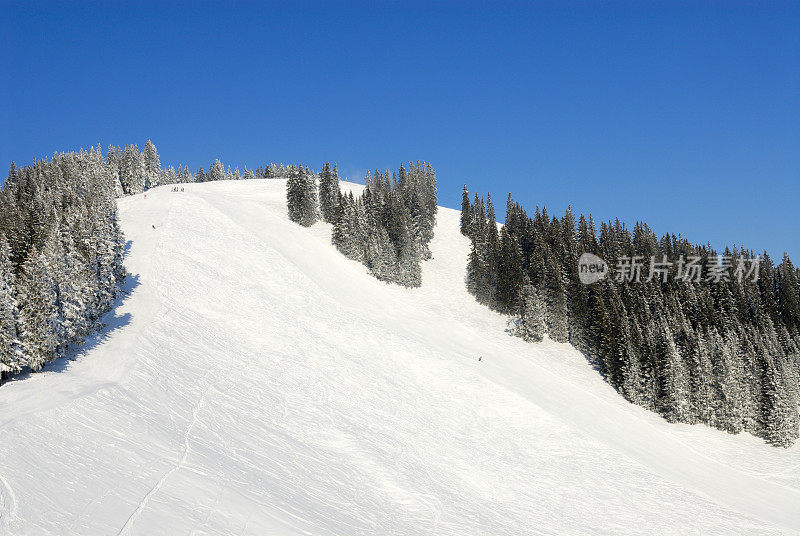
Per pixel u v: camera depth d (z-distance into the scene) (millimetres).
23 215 62875
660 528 35469
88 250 45375
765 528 37531
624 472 42906
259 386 42719
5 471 19625
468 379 53250
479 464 40094
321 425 38938
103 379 35188
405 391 49219
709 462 48500
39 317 34969
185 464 24453
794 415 53719
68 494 18922
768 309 76562
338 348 54688
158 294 56438
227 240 77500
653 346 60062
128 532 17016
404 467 35844
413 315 71500
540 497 37219
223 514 20203
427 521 28969
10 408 27594
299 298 65312
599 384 61562
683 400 55719
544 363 63906
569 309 72875
